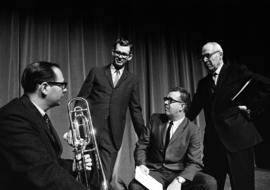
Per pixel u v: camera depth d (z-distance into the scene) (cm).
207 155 201
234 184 179
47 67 124
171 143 192
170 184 176
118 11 364
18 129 108
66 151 302
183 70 417
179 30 422
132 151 353
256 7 411
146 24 390
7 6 284
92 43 338
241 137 182
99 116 205
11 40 280
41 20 303
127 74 221
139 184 177
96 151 164
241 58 457
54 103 127
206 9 422
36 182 105
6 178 109
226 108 188
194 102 213
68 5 324
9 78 275
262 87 187
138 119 220
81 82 322
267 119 381
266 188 275
